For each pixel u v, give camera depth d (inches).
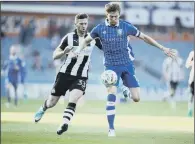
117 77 1002.1
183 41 3110.2
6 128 1159.6
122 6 3075.8
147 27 3107.8
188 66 1338.6
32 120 1421.0
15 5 3041.3
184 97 2947.8
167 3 3097.9
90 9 3029.0
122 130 1160.2
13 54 2172.7
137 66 3051.2
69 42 984.9
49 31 3063.5
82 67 991.0
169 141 934.4
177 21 3105.3
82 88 971.3
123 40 993.5
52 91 1033.5
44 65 3014.3
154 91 2974.9
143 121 1469.0
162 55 3063.5
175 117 1686.8
